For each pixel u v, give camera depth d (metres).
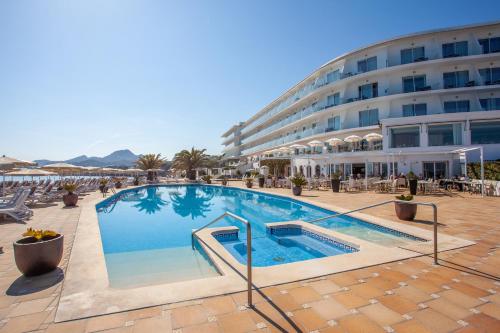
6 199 13.80
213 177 53.06
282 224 9.05
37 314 3.29
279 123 45.12
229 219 11.90
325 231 7.85
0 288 3.99
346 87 30.94
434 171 22.94
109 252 7.34
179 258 6.79
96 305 3.47
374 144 27.52
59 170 26.06
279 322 3.11
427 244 6.08
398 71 27.53
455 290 3.89
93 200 16.20
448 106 26.44
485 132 22.81
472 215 9.72
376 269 4.64
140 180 37.19
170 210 14.77
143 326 3.04
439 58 26.48
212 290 3.86
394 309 3.39
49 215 10.56
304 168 35.97
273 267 4.71
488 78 25.92
